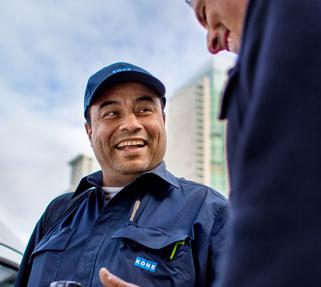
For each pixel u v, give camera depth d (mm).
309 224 406
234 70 601
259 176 454
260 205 438
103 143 1819
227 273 442
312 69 462
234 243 450
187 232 1495
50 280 1524
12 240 2473
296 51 478
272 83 476
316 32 485
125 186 1657
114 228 1572
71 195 1935
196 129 50031
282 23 507
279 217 421
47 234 1756
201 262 1451
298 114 446
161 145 1861
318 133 431
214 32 789
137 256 1441
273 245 415
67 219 1763
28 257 1818
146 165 1790
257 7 571
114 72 1848
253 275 416
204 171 47469
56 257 1582
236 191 494
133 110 1852
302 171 423
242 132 534
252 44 555
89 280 1457
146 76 1868
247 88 553
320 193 411
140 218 1580
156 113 1888
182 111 53312
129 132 1792
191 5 835
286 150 437
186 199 1620
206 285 1443
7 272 2262
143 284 1391
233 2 710
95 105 1893
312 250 395
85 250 1547
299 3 513
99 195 1774
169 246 1450
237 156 523
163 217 1567
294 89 459
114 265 1447
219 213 1546
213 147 49000
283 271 400
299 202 416
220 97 641
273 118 462
